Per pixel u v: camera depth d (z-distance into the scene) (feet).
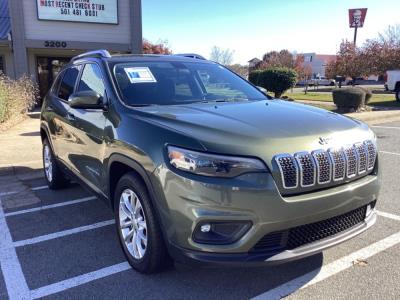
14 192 19.67
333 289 10.61
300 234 9.78
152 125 10.63
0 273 11.83
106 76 13.61
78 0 54.95
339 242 10.21
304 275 11.33
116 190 12.09
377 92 113.80
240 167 9.08
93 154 13.57
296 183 9.39
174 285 10.90
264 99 14.82
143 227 11.08
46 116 19.02
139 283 11.05
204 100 13.89
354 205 10.46
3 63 63.57
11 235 14.55
